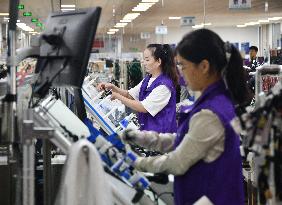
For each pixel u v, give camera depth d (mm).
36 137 1840
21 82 2475
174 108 4008
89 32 1899
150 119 3961
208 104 2002
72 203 1692
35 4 15992
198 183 2031
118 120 4457
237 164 2043
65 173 1738
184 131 2123
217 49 2023
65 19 2066
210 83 2064
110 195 1742
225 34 29906
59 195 1807
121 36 34625
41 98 2230
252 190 3676
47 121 1920
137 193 1964
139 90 4465
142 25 26938
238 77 2074
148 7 17609
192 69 2049
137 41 35469
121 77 11742
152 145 2426
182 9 18250
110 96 4480
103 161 2014
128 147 2252
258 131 1771
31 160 1849
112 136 2242
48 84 2020
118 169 2021
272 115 1774
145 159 2098
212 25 27562
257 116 1778
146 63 4137
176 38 29922
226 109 1997
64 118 2281
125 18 22594
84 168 1725
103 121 3490
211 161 2006
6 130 1979
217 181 2010
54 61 2045
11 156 2639
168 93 3951
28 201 1858
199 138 1965
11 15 2174
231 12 19672
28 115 1890
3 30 20281
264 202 1896
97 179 1713
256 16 21969
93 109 3500
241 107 2084
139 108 3930
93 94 4609
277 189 1804
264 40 28750
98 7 1920
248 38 30062
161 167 2047
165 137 2432
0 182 3061
